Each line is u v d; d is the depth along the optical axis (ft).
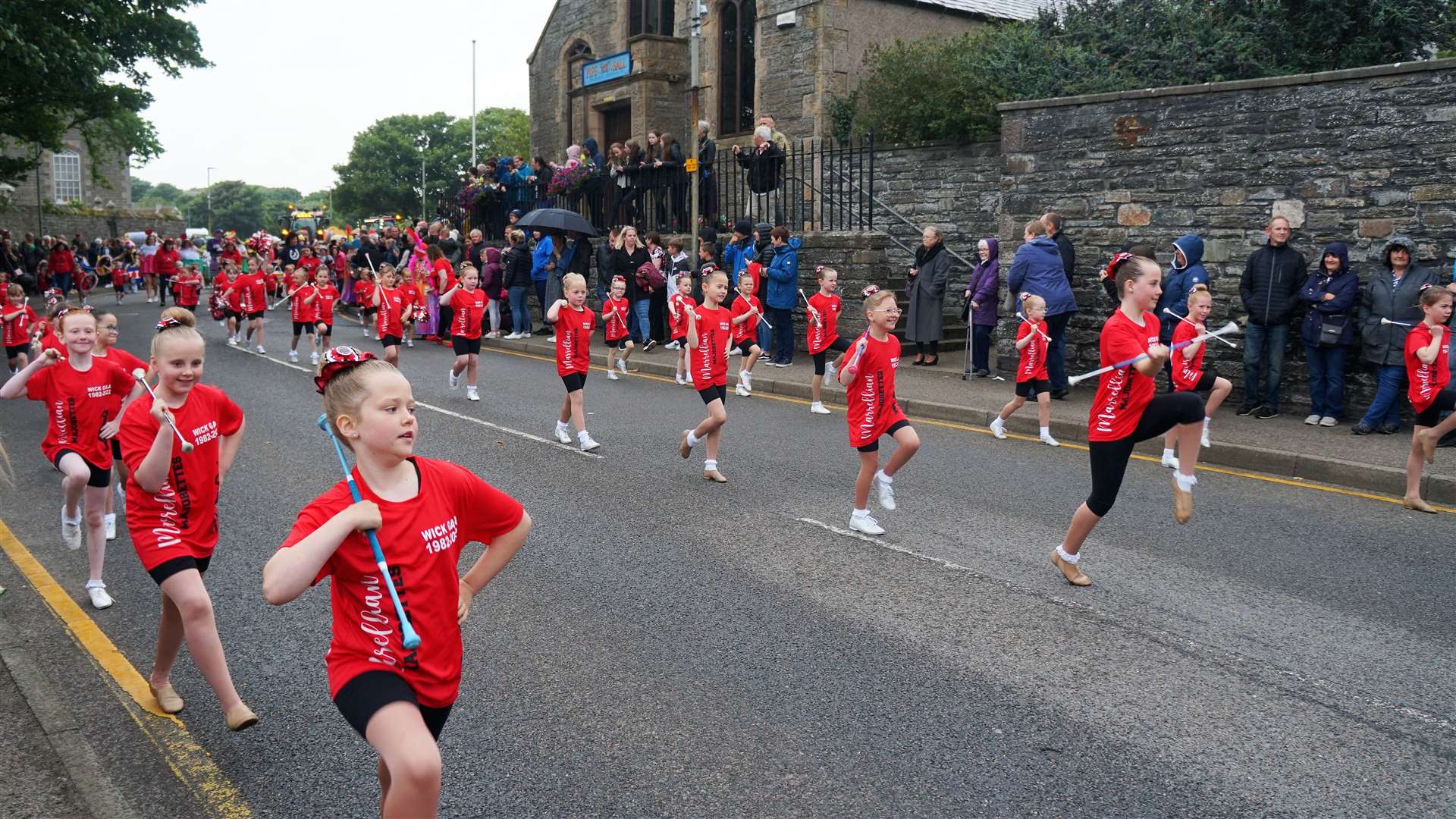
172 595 14.05
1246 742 14.34
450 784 13.24
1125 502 27.02
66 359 19.61
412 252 73.72
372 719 9.07
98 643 17.81
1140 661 17.02
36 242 109.91
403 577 9.62
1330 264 35.17
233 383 48.01
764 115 72.95
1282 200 38.27
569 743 14.29
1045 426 34.45
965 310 53.36
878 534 23.93
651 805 12.77
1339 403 35.50
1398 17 50.08
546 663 16.93
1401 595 20.08
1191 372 32.04
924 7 72.33
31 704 14.98
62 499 27.43
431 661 9.84
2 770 13.28
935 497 27.32
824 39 68.64
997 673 16.52
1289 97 37.76
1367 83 35.96
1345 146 36.63
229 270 66.18
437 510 9.94
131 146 126.82
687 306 28.60
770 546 23.08
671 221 66.33
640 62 80.18
